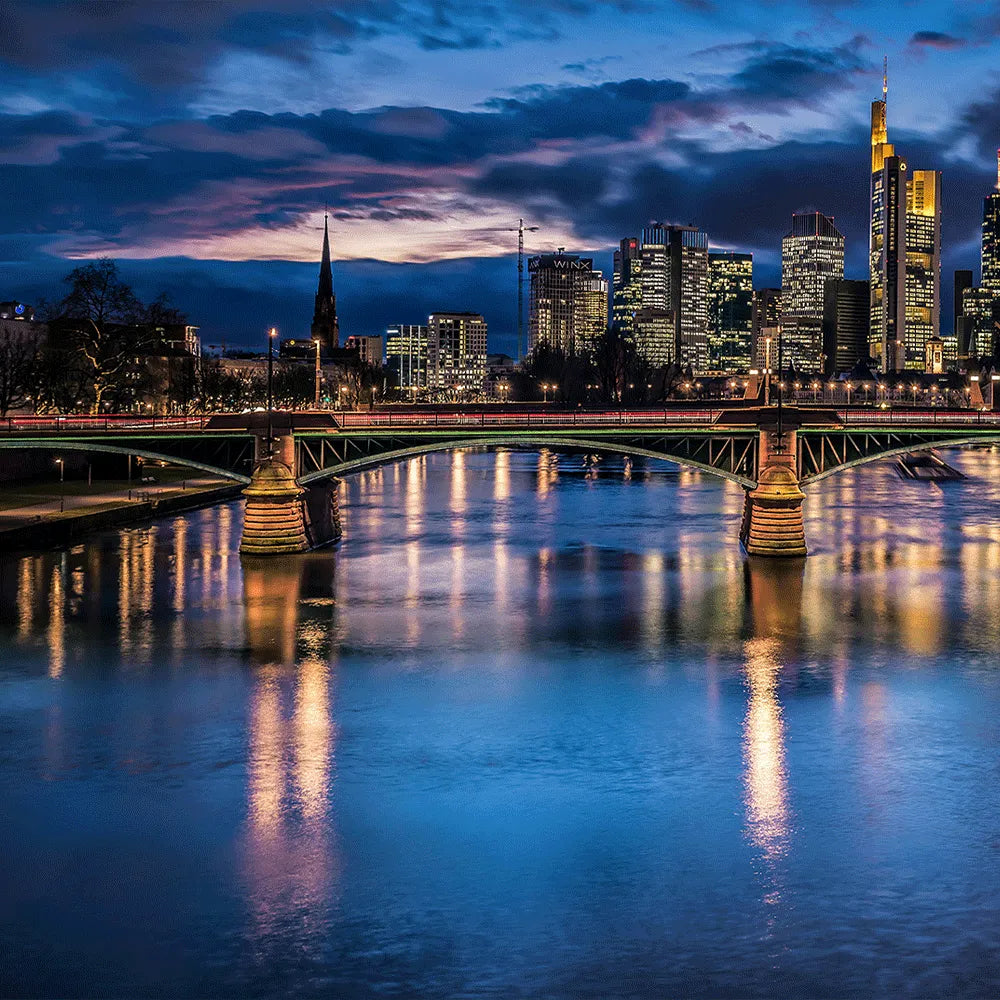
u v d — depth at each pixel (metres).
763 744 54.38
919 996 34.47
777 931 37.75
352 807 47.06
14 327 181.50
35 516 113.00
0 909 39.06
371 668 66.94
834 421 106.75
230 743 54.44
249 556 103.12
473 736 55.44
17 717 58.22
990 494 168.00
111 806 47.16
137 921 38.31
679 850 43.22
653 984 35.00
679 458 106.75
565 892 40.12
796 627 76.88
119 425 103.88
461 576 94.69
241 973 35.53
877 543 114.31
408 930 37.78
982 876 41.25
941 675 65.56
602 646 71.94
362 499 157.88
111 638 73.62
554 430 105.19
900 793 48.50
